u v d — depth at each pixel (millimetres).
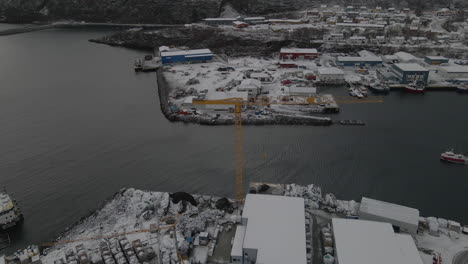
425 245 53469
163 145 88375
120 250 53844
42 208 66188
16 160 81812
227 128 98000
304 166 77625
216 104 107062
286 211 56375
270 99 115375
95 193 70312
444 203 65000
